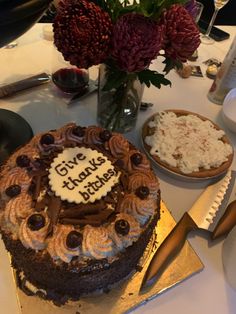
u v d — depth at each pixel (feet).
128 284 1.40
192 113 2.09
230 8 4.50
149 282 1.40
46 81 2.24
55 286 1.34
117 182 1.44
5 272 1.41
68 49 1.37
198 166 1.77
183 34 1.42
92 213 1.34
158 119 1.97
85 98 2.21
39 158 1.49
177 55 1.50
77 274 1.24
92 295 1.36
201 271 1.49
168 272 1.45
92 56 1.38
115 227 1.27
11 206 1.30
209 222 1.60
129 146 1.61
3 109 2.02
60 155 1.50
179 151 1.82
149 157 1.81
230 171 1.84
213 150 1.84
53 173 1.43
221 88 2.25
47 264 1.22
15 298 1.35
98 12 1.35
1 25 1.16
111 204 1.38
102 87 1.75
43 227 1.26
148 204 1.37
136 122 2.07
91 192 1.39
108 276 1.32
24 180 1.39
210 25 2.86
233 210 1.63
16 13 1.15
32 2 1.20
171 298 1.40
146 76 1.58
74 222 1.30
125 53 1.33
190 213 1.63
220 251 1.56
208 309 1.39
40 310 1.31
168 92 2.35
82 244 1.24
